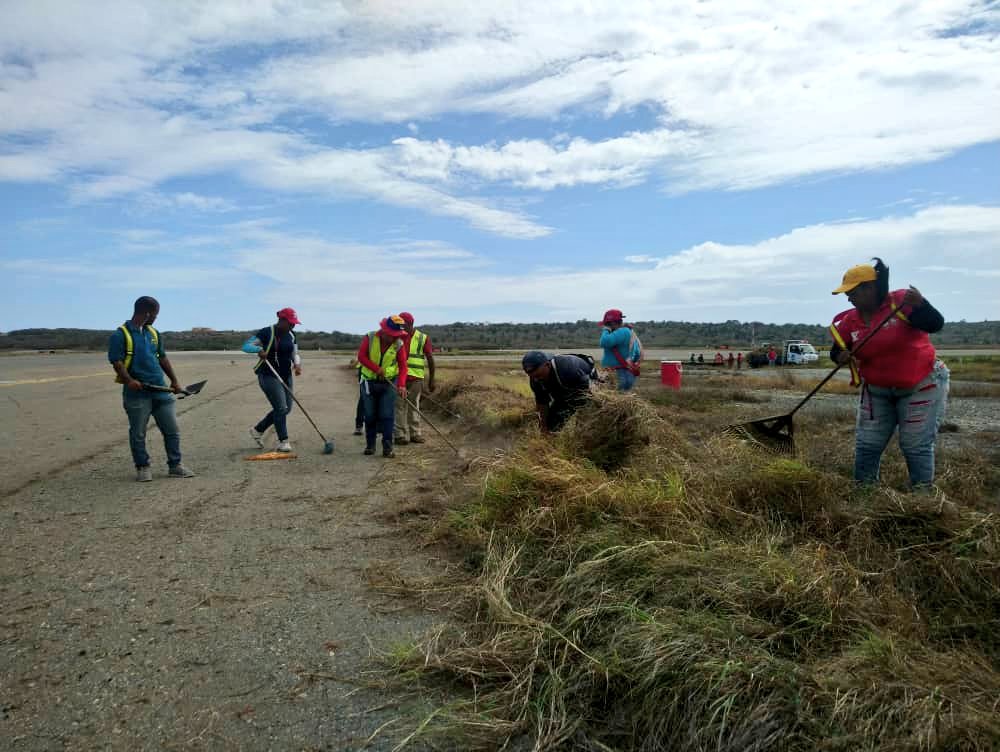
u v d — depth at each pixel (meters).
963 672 2.57
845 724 2.30
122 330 6.61
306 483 6.79
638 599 3.24
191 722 2.71
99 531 5.14
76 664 3.14
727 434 6.42
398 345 8.23
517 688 2.80
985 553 3.56
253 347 8.42
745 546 3.74
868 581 3.52
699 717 2.43
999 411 13.98
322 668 3.13
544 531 4.30
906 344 4.82
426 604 3.81
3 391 17.59
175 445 7.07
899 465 6.04
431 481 6.74
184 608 3.76
